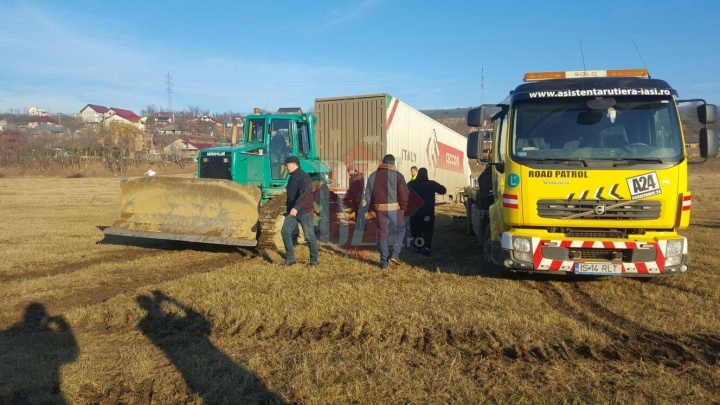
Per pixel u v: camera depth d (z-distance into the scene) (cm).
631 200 629
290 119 1099
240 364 450
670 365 450
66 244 1066
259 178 1041
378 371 427
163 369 444
